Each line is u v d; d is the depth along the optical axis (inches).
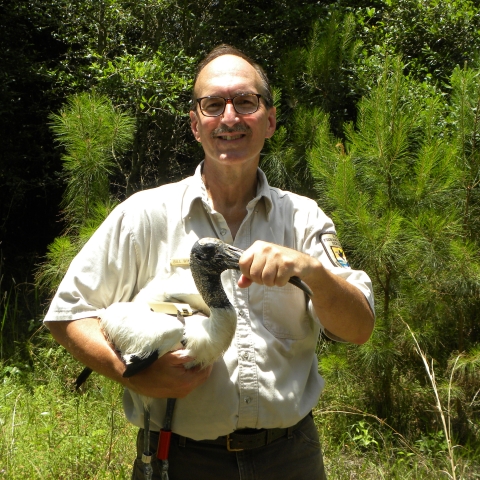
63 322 84.6
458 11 255.3
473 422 177.6
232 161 84.7
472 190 179.0
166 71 231.8
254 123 85.2
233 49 91.1
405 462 161.6
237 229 89.4
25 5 275.4
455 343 187.9
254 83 87.0
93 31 273.9
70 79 271.6
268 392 81.6
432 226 162.6
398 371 183.3
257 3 278.4
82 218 199.0
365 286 85.2
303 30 261.3
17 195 285.6
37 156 293.7
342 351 179.9
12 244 305.4
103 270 85.1
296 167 205.6
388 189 174.7
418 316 176.9
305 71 220.5
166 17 265.1
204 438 82.2
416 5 263.7
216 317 79.6
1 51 274.4
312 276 73.3
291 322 84.8
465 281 164.2
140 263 86.3
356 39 235.1
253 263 72.2
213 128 85.3
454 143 177.9
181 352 78.7
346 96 225.5
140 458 87.7
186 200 87.4
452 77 183.3
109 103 207.9
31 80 270.1
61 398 195.8
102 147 191.9
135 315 81.4
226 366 81.8
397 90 175.0
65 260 192.9
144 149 264.2
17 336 236.4
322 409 182.4
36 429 169.8
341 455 166.4
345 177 169.8
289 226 89.5
